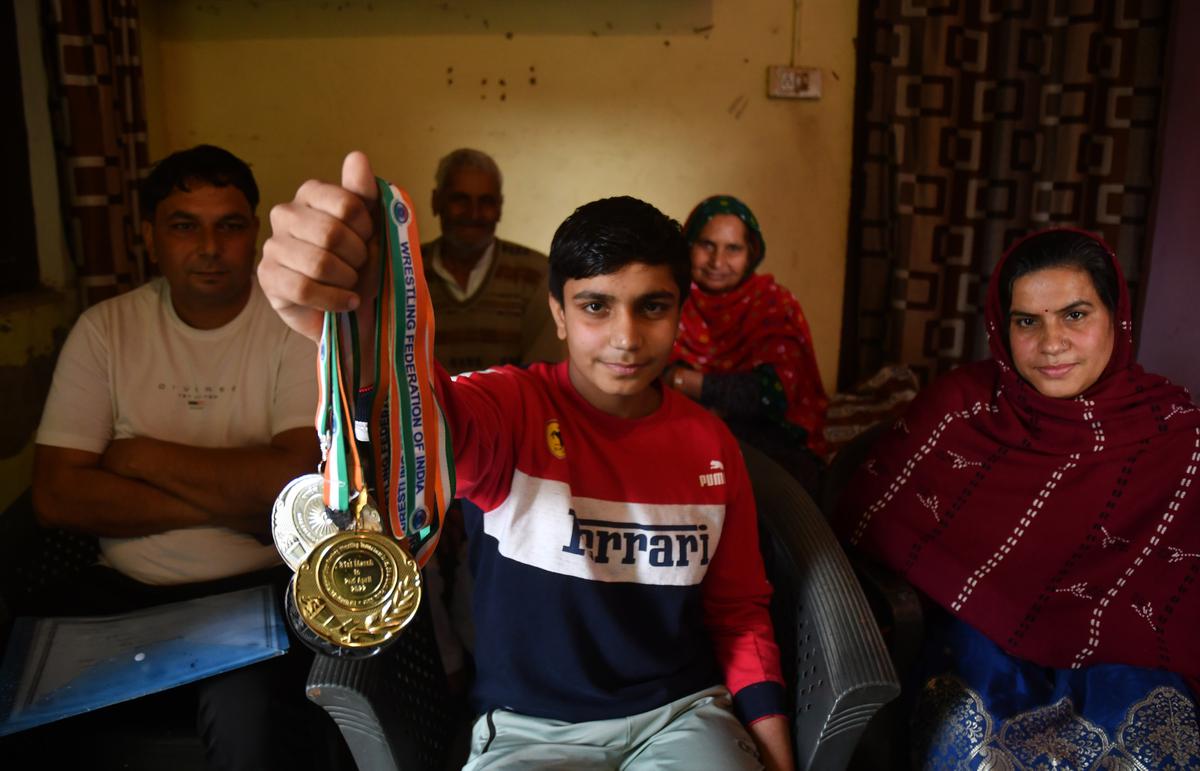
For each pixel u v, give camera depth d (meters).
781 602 1.44
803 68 2.92
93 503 1.51
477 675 1.22
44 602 1.51
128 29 2.35
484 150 2.91
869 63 2.92
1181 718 1.31
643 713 1.17
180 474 1.51
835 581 1.31
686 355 2.47
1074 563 1.52
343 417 0.80
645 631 1.20
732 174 3.00
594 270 1.10
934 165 2.93
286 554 0.88
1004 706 1.34
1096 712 1.35
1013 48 2.89
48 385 2.15
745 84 2.94
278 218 0.73
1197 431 1.51
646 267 1.10
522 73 2.87
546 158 2.94
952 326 3.06
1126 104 2.89
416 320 0.84
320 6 2.78
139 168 2.40
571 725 1.15
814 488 2.30
